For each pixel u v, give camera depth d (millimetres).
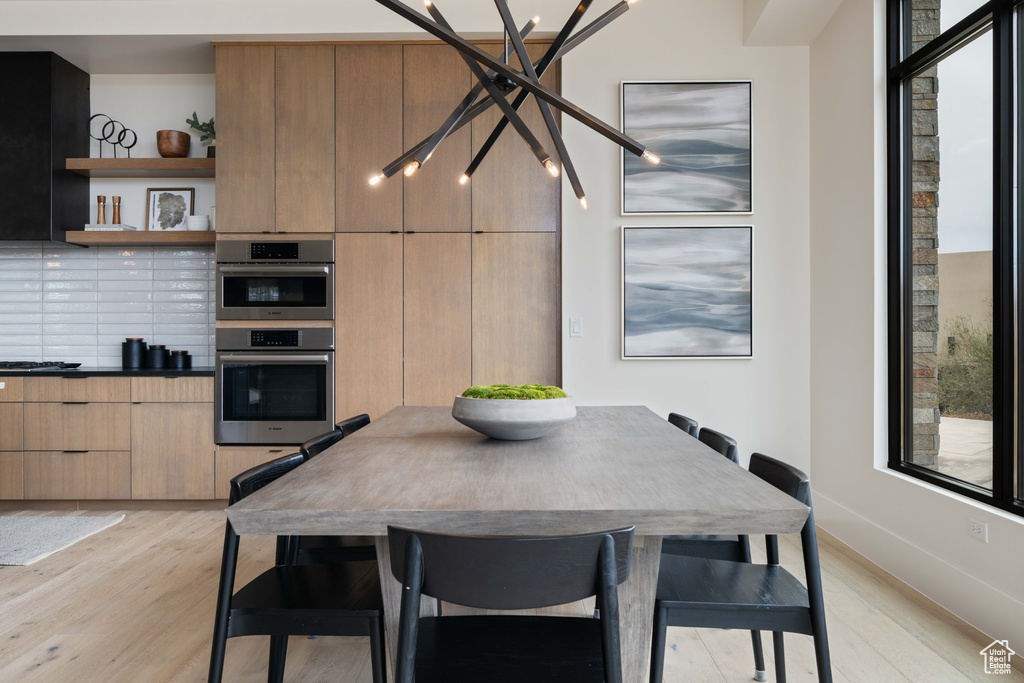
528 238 3791
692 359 3766
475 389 2045
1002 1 2295
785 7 3391
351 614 1401
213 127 4266
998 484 2307
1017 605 2121
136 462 3857
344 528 1229
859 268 3193
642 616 1460
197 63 4188
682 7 3756
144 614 2430
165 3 3760
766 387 3754
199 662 2064
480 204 3797
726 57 3750
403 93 3803
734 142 3730
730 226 3734
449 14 3725
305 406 3838
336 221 3820
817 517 3643
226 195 3844
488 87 2172
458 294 3805
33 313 4434
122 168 4055
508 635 1361
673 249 3758
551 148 3787
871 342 3078
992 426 2359
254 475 1552
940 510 2543
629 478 1478
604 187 3777
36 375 3859
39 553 3078
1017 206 2277
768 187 3750
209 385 3857
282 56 3834
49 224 3977
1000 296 2305
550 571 1054
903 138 2984
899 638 2238
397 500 1286
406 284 3811
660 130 3750
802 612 1402
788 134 3744
